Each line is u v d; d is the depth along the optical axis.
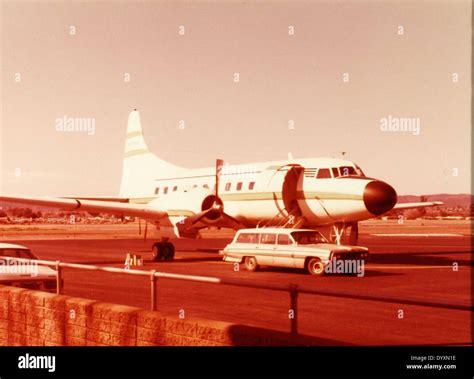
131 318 7.36
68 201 23.75
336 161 22.44
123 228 99.75
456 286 15.79
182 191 27.95
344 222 22.03
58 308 8.35
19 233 67.38
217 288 15.73
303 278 17.83
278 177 22.78
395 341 8.77
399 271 20.22
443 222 134.88
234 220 24.72
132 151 33.97
